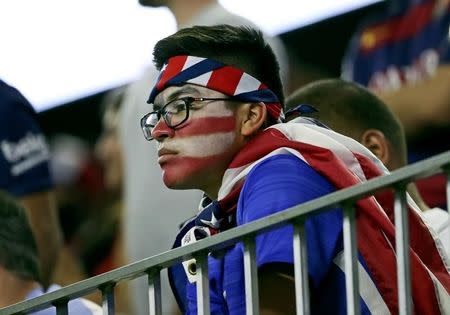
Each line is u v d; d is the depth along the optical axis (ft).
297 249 25.22
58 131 59.52
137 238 45.85
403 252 24.64
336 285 27.22
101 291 26.58
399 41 50.16
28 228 38.29
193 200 44.39
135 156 46.19
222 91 29.19
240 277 27.48
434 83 48.88
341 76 51.47
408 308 24.58
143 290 46.47
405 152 36.81
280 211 27.04
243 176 28.63
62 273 55.52
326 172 27.94
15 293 37.70
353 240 24.97
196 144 29.07
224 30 29.81
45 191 44.27
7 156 43.88
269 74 29.96
